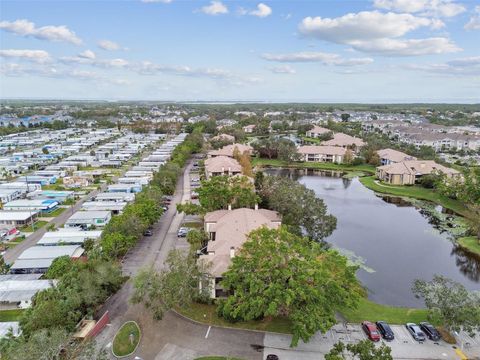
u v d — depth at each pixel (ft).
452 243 292.40
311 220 274.16
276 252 164.35
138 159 625.00
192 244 245.04
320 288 155.33
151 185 382.42
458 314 152.56
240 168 430.20
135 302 169.78
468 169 507.71
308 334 144.66
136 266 226.58
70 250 242.58
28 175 492.95
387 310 187.83
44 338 127.44
